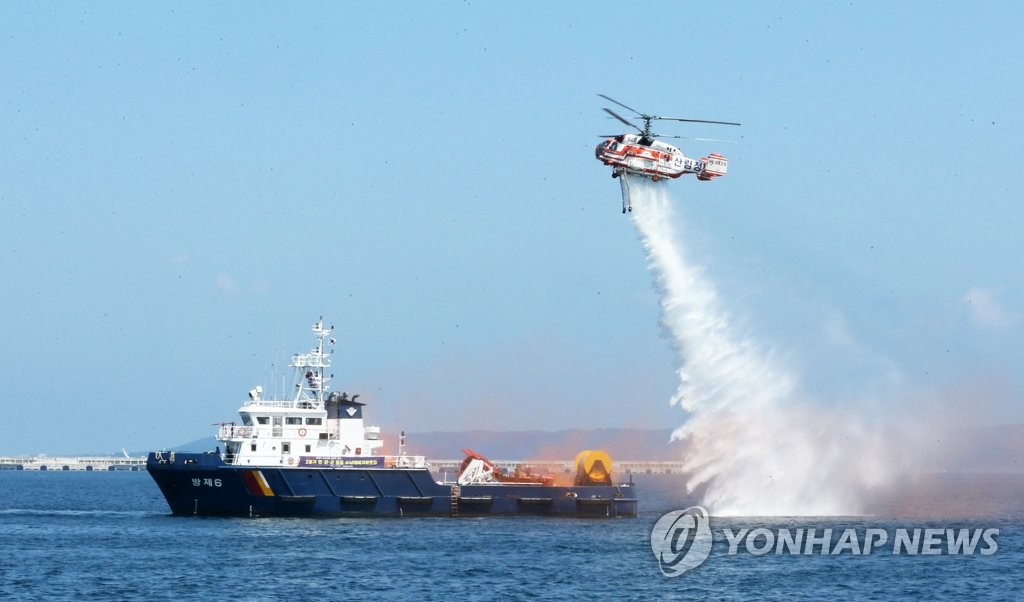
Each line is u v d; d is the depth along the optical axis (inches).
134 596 6501.0
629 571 7514.8
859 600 6747.1
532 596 6624.0
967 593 7003.0
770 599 6722.4
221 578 7032.5
